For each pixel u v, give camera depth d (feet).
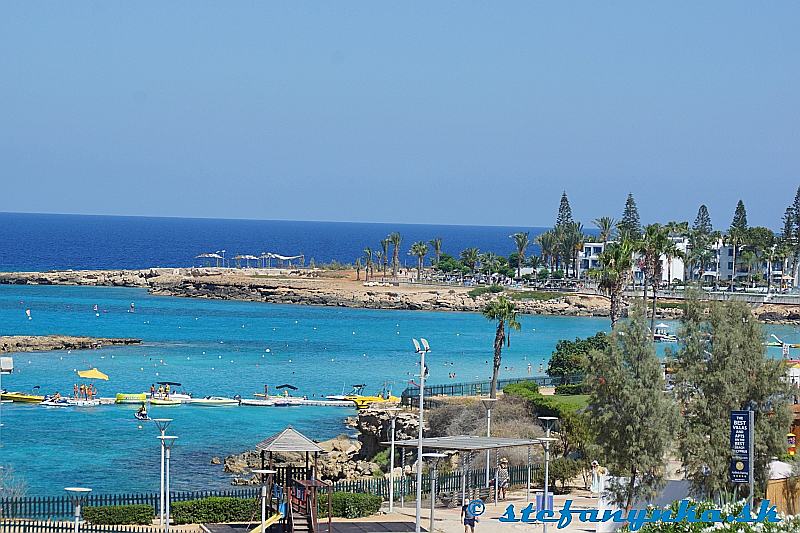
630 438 197.67
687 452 200.34
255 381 502.79
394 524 203.10
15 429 359.66
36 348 601.21
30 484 274.57
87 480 281.95
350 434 368.07
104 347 620.08
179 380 499.10
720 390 201.46
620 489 199.00
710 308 209.15
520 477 256.11
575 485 256.73
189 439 349.82
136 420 383.86
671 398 205.98
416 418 320.50
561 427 284.00
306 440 189.06
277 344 653.30
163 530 192.75
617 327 202.59
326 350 628.28
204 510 206.59
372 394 465.47
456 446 202.59
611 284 446.60
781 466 198.18
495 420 306.55
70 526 190.19
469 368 556.51
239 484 279.69
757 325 207.62
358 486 239.30
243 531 194.59
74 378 494.59
